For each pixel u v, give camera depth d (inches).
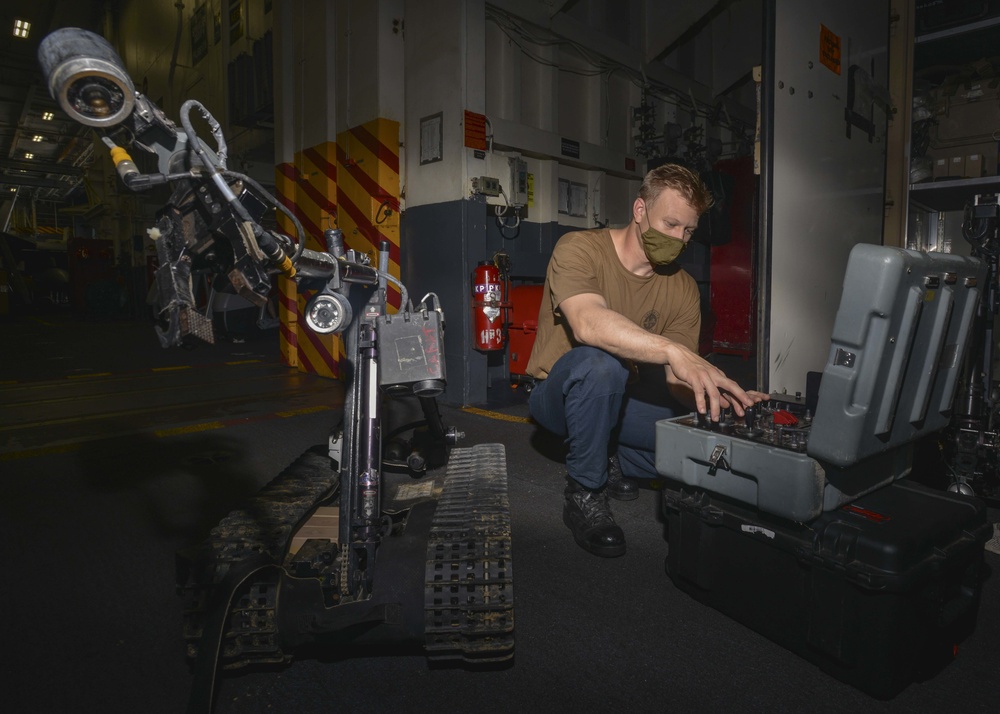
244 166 419.2
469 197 165.6
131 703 48.8
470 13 163.0
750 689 50.0
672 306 84.5
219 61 360.2
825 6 107.8
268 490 71.0
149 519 87.7
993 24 120.8
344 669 53.7
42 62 33.8
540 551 77.6
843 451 45.6
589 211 227.3
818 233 111.4
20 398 181.2
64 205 1273.4
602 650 55.9
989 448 85.4
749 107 310.7
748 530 54.9
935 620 48.3
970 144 133.0
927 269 45.3
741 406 60.5
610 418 75.5
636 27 235.3
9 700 48.8
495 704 48.7
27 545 78.7
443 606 48.7
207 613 48.9
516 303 178.4
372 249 183.0
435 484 94.6
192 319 38.0
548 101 201.8
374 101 180.1
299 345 232.4
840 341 45.2
